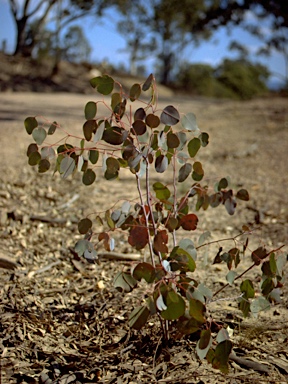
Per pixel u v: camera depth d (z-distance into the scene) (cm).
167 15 1906
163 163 110
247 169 356
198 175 123
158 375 112
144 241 111
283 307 146
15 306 139
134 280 110
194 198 263
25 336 125
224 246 199
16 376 109
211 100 1440
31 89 1314
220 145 453
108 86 108
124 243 197
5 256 172
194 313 100
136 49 2130
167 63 2166
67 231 209
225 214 246
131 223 118
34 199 249
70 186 276
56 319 136
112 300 146
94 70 1625
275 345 126
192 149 116
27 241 195
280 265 115
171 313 100
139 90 109
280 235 217
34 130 111
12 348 120
